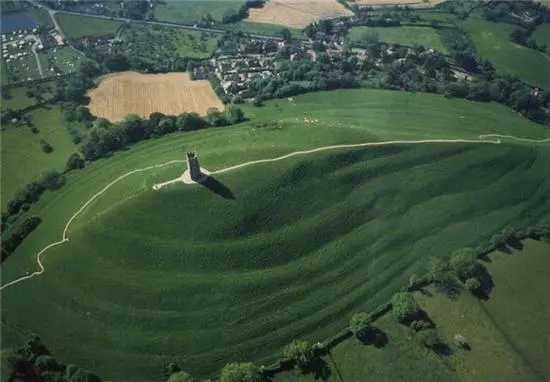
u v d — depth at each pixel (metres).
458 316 132.50
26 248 147.75
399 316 128.88
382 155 170.50
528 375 121.25
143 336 126.56
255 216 147.00
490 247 149.88
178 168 155.50
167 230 142.00
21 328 127.25
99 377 118.50
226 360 123.19
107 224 142.62
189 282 135.75
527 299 137.75
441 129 195.00
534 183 174.75
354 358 123.06
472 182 171.38
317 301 135.88
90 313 130.12
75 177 174.38
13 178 180.62
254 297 135.38
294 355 119.44
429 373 120.50
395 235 153.75
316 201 155.12
